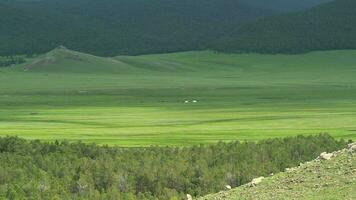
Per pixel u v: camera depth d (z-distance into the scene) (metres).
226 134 126.25
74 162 77.50
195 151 83.19
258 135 123.19
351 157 45.19
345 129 132.00
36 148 89.88
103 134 130.25
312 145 80.25
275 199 41.81
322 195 40.31
